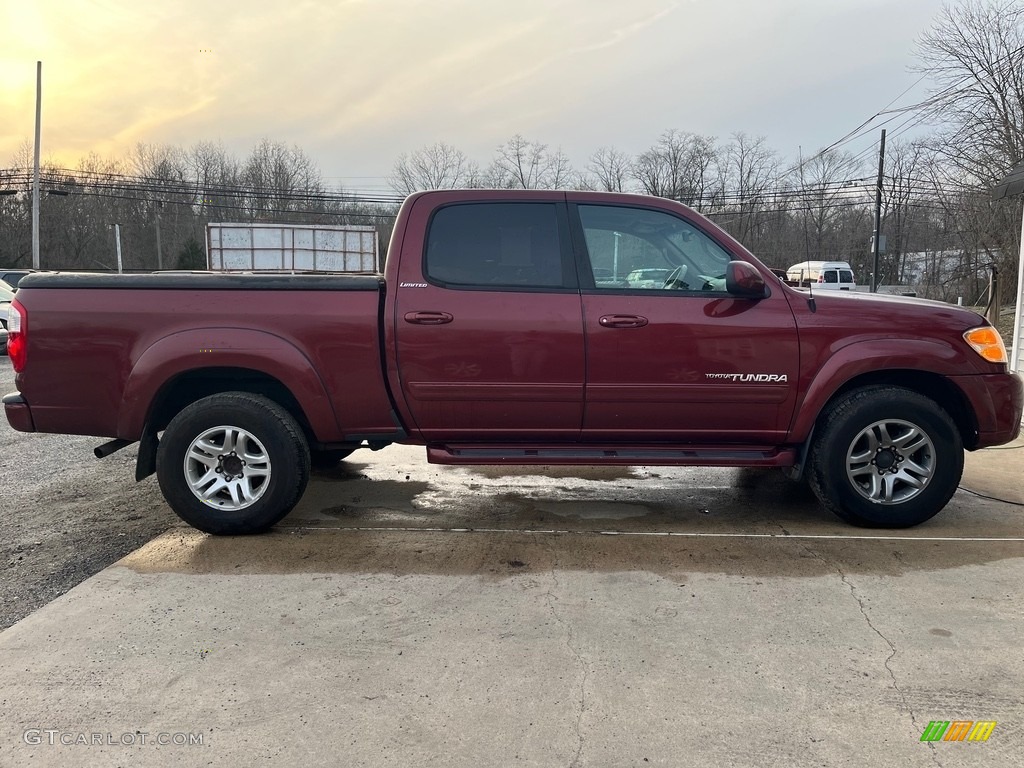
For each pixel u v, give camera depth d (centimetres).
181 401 395
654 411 375
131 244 5253
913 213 3872
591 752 203
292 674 243
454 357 366
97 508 442
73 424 365
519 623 279
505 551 357
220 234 1523
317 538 376
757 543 367
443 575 326
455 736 210
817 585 314
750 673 244
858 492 378
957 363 369
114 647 260
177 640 265
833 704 226
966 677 241
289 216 4044
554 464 377
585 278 374
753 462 380
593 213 379
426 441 389
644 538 376
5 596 312
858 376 380
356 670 245
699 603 296
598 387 369
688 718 219
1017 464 535
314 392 363
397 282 368
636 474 520
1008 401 377
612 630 274
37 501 457
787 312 369
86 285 359
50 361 359
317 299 363
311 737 209
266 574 327
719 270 380
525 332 364
